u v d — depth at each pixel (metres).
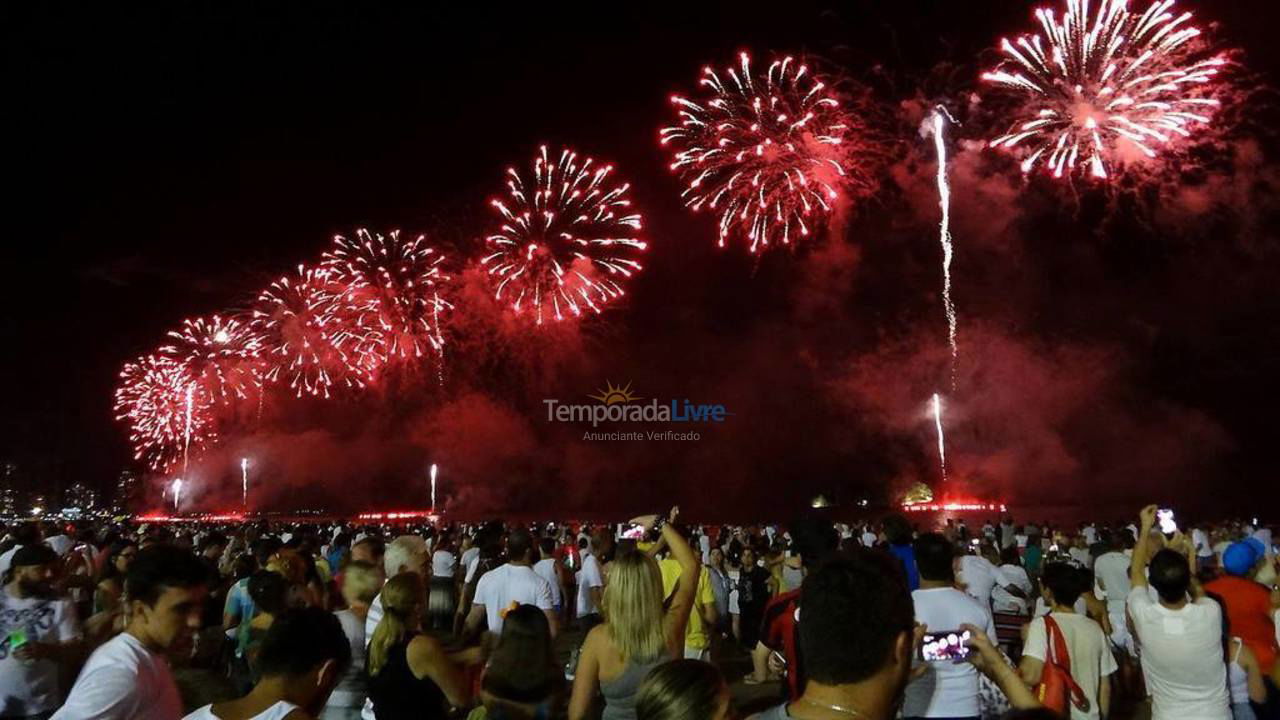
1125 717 9.09
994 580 7.30
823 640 2.54
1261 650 6.31
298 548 11.14
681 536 5.49
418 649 5.02
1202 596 5.54
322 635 3.53
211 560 14.33
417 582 5.29
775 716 2.61
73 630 5.44
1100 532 18.75
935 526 33.09
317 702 3.54
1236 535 15.02
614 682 4.81
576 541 21.64
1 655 5.18
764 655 7.49
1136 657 9.55
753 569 13.99
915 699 4.80
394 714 4.97
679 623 5.25
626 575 4.88
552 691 4.52
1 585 5.64
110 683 3.63
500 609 7.68
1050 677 5.25
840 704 2.55
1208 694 5.23
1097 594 9.87
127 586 3.86
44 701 5.24
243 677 8.88
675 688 2.97
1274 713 6.36
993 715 5.16
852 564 2.65
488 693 4.49
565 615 16.23
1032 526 21.03
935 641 3.72
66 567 11.42
